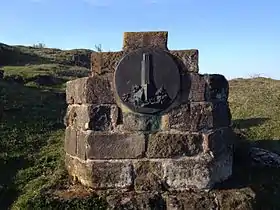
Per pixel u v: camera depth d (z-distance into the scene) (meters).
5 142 8.33
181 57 5.82
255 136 9.47
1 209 6.33
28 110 10.64
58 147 8.21
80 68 26.77
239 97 13.53
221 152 6.00
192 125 5.77
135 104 5.73
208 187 5.73
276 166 7.11
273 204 5.98
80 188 5.89
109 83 5.80
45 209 5.50
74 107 6.36
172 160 5.73
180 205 5.48
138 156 5.75
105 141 5.75
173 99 5.77
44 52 34.59
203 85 5.80
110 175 5.73
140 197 5.55
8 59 27.72
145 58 5.77
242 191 5.74
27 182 6.89
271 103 12.34
